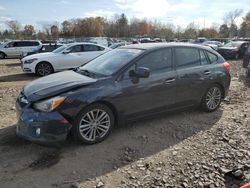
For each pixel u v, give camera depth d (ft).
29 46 83.66
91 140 14.84
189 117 19.39
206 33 275.39
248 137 16.37
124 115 15.90
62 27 278.46
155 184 11.75
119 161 13.50
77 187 11.48
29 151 14.23
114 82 15.35
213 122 18.70
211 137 16.35
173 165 13.21
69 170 12.67
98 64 17.53
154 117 17.65
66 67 42.16
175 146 15.16
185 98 18.56
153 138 16.01
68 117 13.91
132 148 14.76
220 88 20.71
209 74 19.57
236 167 12.96
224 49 71.00
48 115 13.51
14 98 24.68
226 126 18.04
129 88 15.70
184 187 11.59
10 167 12.81
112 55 17.99
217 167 13.06
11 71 47.47
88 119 14.61
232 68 50.14
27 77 39.91
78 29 276.62
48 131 13.52
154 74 16.87
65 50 42.55
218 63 20.51
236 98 25.17
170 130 17.15
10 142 15.16
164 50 17.69
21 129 14.21
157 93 16.94
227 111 21.13
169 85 17.42
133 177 12.22
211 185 11.71
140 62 16.47
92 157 13.78
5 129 16.93
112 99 15.10
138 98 16.17
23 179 11.98
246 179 12.12
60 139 13.78
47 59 40.88
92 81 14.96
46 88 14.42
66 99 13.76
